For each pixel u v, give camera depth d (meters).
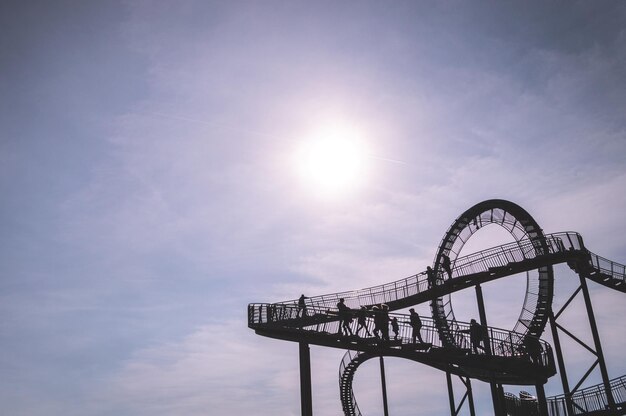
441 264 43.66
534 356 33.69
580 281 39.91
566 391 39.59
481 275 40.53
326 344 35.50
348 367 43.66
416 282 43.91
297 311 38.47
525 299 42.81
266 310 37.88
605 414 35.41
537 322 41.59
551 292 41.38
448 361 33.69
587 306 39.25
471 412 39.88
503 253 40.78
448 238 45.22
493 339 33.50
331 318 38.31
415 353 34.16
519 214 43.06
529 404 38.16
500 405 36.72
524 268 39.84
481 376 39.03
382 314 33.56
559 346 40.56
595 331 38.78
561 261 39.19
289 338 36.16
